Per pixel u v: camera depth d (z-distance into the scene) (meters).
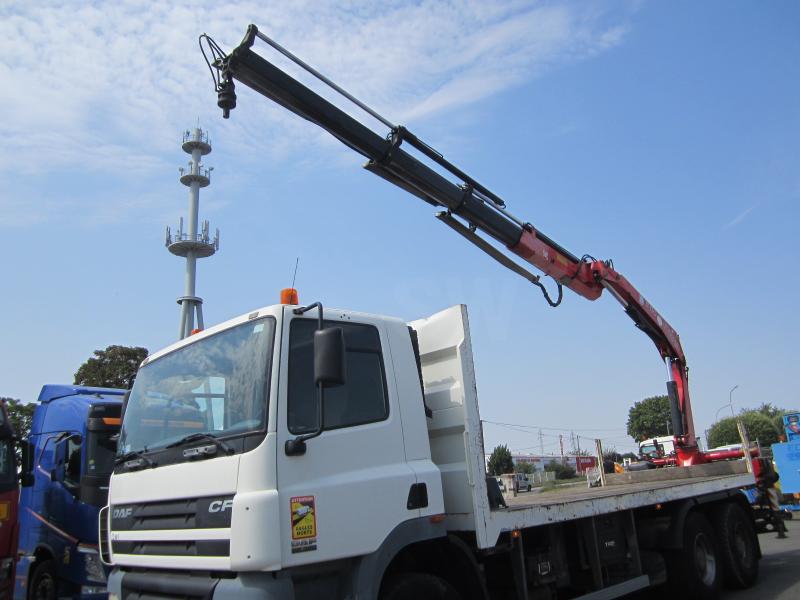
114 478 5.19
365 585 4.08
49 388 9.71
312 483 4.01
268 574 3.74
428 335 5.52
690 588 7.33
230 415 4.20
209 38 5.49
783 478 16.64
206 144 40.75
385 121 6.64
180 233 38.62
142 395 5.34
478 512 4.84
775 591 8.09
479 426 5.09
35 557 8.95
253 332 4.37
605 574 6.36
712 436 64.56
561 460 47.53
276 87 5.83
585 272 9.83
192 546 4.07
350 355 4.62
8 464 7.92
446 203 7.55
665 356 11.60
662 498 7.25
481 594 4.75
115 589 4.88
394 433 4.64
